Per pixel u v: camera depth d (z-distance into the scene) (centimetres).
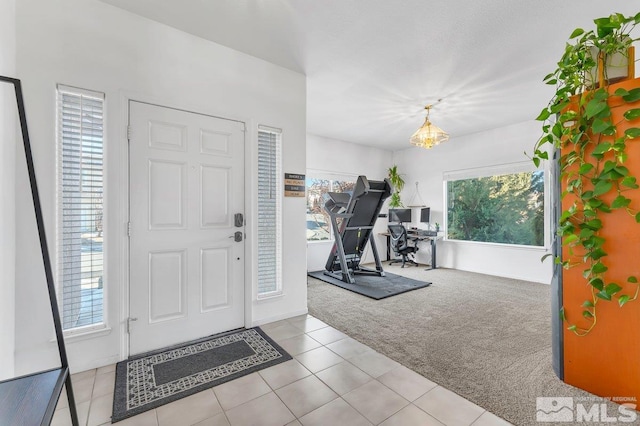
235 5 210
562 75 171
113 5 210
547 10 215
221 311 260
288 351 228
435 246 587
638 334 155
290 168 303
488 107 407
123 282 213
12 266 174
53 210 189
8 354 169
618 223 158
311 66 297
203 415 157
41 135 186
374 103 395
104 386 182
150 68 225
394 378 192
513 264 493
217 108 257
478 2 207
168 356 218
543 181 462
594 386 170
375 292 390
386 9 214
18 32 180
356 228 477
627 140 154
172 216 235
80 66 199
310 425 150
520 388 180
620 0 204
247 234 273
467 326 280
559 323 186
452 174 582
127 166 216
